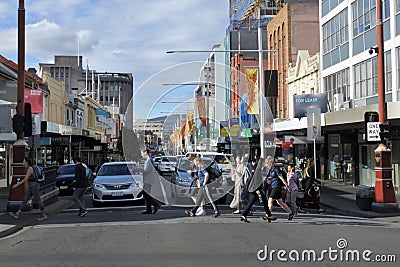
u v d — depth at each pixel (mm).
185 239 10602
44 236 11539
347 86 27734
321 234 11281
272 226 12648
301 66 35625
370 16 24484
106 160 47000
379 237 10867
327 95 28531
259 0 59719
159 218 14438
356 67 26516
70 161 40688
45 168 19016
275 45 46188
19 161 16328
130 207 17578
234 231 11742
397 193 21688
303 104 28516
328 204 18500
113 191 17766
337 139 30047
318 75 32125
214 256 8703
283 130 30141
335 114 22469
